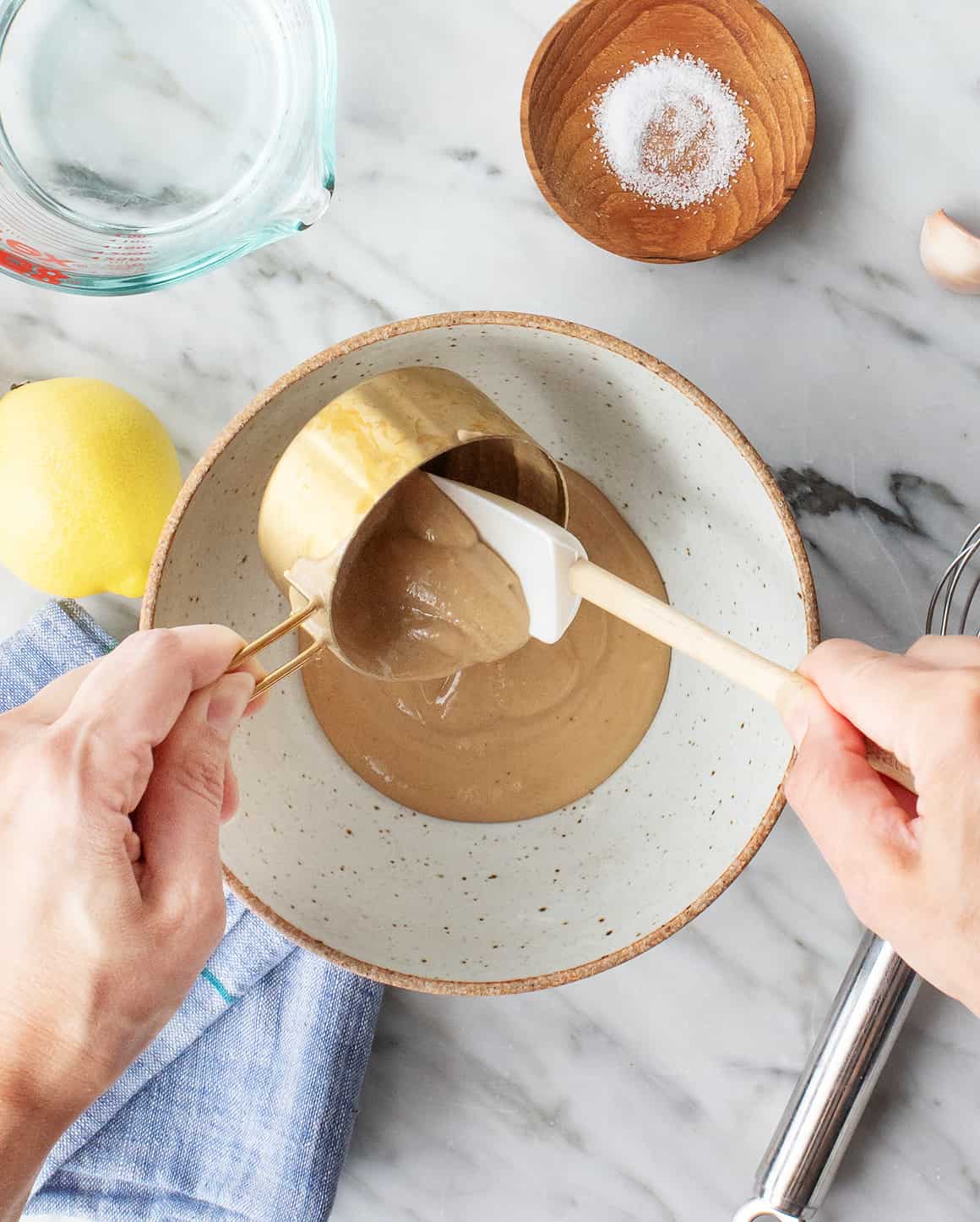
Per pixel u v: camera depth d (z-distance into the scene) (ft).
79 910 1.93
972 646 2.10
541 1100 3.14
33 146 3.11
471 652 2.55
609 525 2.95
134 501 2.75
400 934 2.64
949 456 3.01
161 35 3.09
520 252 3.05
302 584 2.27
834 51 3.01
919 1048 3.09
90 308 3.10
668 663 2.93
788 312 3.03
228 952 3.00
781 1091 3.08
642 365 2.33
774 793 2.38
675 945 3.11
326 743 2.93
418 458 2.20
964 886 1.90
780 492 2.34
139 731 1.99
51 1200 3.08
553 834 2.86
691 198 3.01
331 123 2.84
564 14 2.92
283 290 3.08
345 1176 3.18
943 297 3.01
